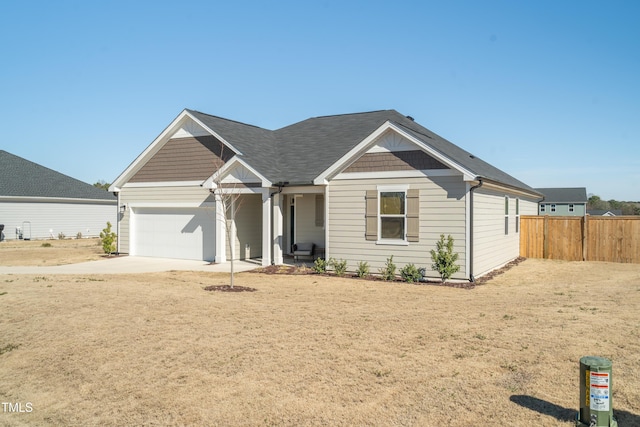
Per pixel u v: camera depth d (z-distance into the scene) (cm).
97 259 2008
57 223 3556
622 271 1652
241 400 529
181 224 2005
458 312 923
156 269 1680
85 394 560
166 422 485
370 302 1031
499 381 565
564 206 5816
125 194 2139
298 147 2020
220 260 1831
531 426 458
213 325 821
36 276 1452
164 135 1984
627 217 1933
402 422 472
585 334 743
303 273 1544
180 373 609
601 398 425
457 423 467
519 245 2141
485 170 1695
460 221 1353
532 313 905
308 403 517
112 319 864
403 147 1427
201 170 1941
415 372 598
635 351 657
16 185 3378
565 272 1619
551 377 573
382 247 1461
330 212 1545
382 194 1470
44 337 768
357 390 548
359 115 2223
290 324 827
